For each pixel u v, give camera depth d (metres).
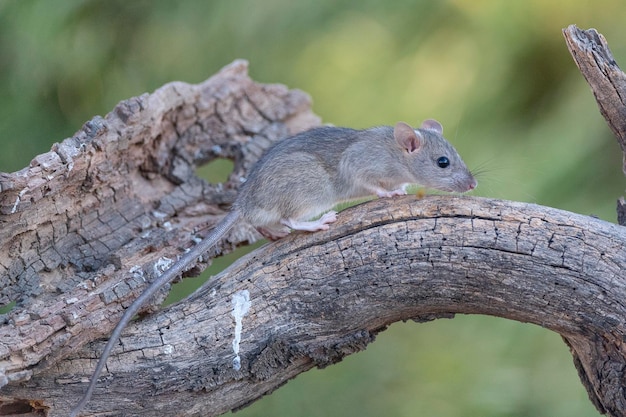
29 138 12.02
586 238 7.91
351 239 8.26
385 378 13.62
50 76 12.16
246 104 11.27
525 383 12.68
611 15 13.67
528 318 8.16
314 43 14.13
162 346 8.05
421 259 8.12
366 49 14.18
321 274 8.25
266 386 8.38
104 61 12.64
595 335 7.95
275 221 9.17
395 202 8.38
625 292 7.77
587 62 8.75
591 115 13.01
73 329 7.62
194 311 8.23
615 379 7.84
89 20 12.55
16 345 7.29
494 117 13.70
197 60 13.13
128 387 7.95
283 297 8.27
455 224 8.09
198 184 10.13
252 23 13.28
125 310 7.94
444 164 9.91
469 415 12.77
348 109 13.99
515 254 7.96
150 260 8.65
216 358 8.12
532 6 13.77
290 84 14.05
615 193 12.80
